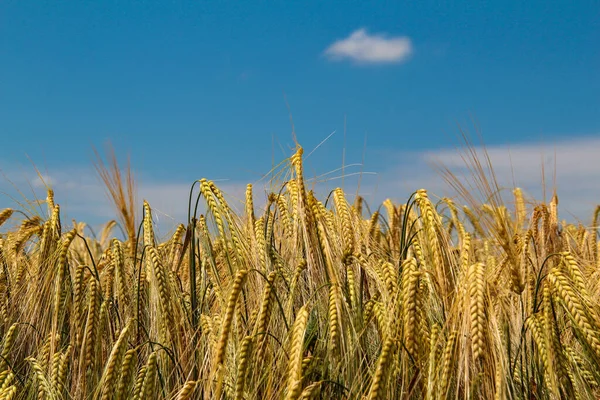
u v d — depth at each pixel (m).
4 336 1.03
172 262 1.15
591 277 1.01
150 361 0.85
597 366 0.85
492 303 0.84
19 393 0.94
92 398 0.90
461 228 1.00
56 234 1.07
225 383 0.83
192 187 1.02
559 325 0.94
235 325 0.87
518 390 0.86
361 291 0.93
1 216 1.23
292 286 0.89
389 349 0.77
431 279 0.92
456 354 0.81
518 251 0.98
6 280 1.11
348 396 0.81
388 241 1.24
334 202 1.01
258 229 0.98
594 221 1.49
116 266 1.04
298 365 0.77
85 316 0.99
